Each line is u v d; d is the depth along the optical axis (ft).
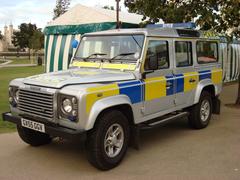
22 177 16.98
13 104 19.24
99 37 21.50
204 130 25.63
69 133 16.14
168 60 21.66
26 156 19.90
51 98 16.79
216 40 27.37
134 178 16.80
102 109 16.67
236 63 59.82
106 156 17.38
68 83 16.89
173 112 23.48
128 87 18.40
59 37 43.50
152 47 20.13
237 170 17.79
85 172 17.57
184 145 21.98
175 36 22.24
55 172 17.60
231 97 41.88
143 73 19.39
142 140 23.11
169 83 21.62
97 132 16.87
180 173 17.40
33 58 186.19
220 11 30.89
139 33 19.83
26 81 18.44
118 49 20.40
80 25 41.01
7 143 22.29
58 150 20.93
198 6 31.50
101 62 20.80
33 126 17.90
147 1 34.42
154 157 19.75
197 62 24.73
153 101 20.39
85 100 16.15
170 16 32.60
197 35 24.68
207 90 26.84
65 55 42.68
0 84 55.57
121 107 18.42
